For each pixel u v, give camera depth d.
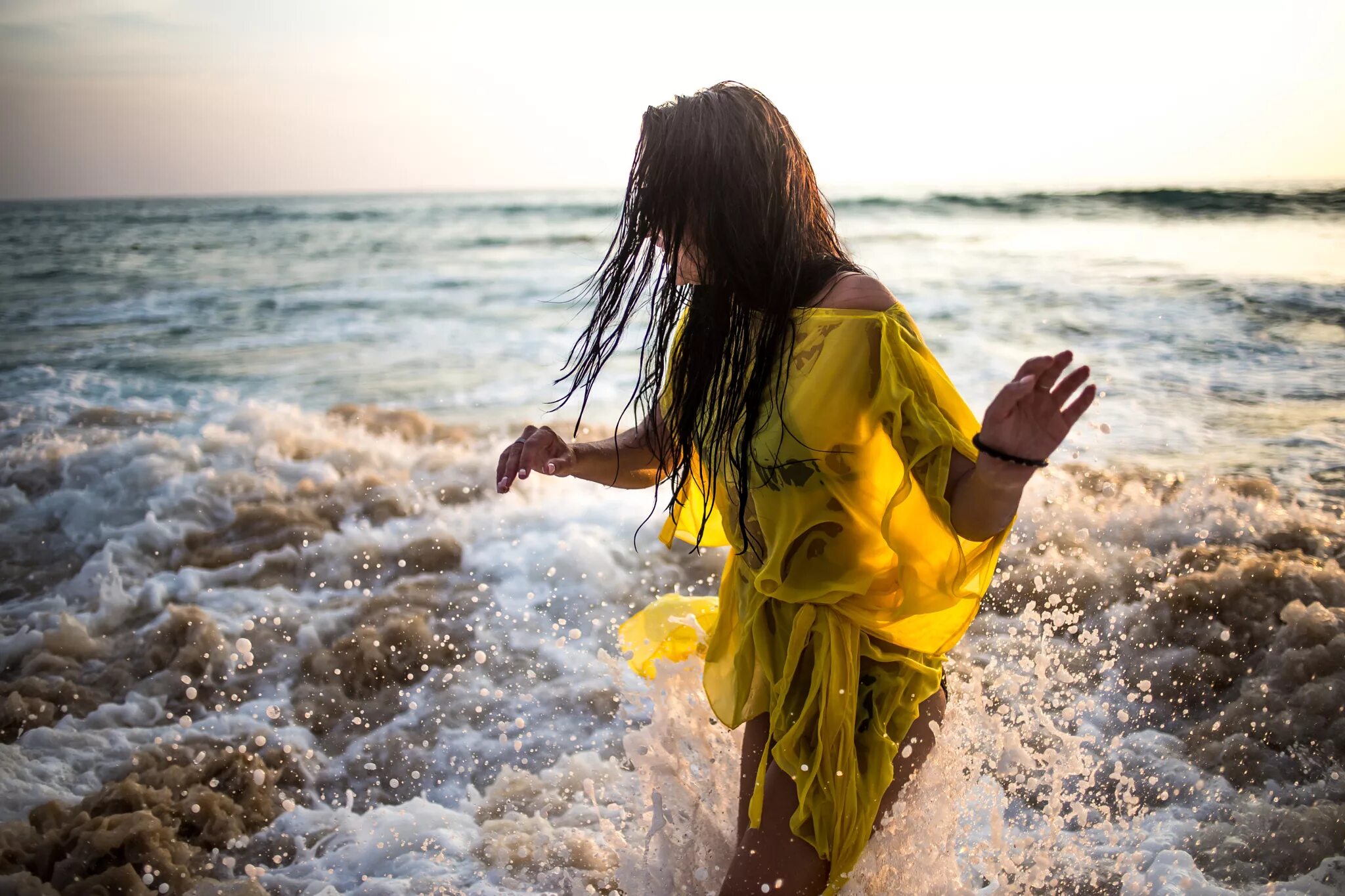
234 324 14.95
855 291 1.88
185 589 4.65
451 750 3.41
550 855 2.75
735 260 1.88
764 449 1.92
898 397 1.76
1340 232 15.58
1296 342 8.64
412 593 4.53
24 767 3.30
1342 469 5.51
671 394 2.21
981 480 1.66
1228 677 3.47
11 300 18.59
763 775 1.93
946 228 22.44
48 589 4.91
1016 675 3.55
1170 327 9.61
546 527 5.21
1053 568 4.29
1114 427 6.56
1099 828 2.74
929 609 1.91
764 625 2.05
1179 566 4.21
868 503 1.92
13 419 8.02
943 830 2.11
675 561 4.82
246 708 3.70
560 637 4.15
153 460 6.02
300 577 4.80
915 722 2.01
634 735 2.41
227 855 2.90
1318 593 3.80
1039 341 9.50
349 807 3.10
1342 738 3.06
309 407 9.27
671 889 2.30
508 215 44.81
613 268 2.07
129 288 20.44
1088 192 27.91
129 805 2.99
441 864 2.76
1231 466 5.66
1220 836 2.66
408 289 18.91
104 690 3.88
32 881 2.65
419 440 7.03
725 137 1.86
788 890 1.87
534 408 8.95
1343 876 2.44
